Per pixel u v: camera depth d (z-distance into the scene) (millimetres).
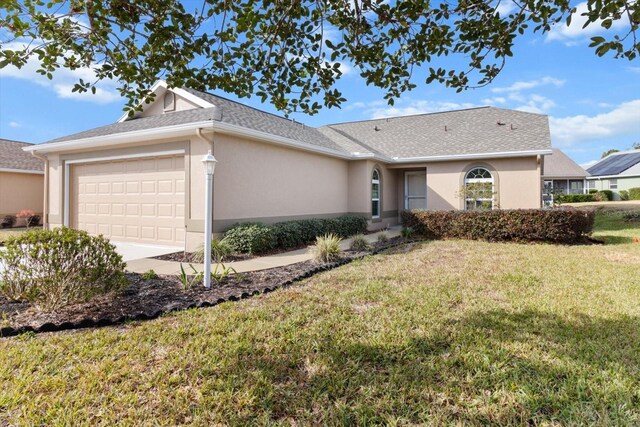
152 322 3963
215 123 8062
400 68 3588
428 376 2824
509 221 10273
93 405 2479
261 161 10031
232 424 2297
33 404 2467
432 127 17625
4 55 3045
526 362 3004
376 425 2307
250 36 3430
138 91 3734
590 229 10281
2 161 16734
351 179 14773
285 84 3654
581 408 2432
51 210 11445
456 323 3850
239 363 3016
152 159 9609
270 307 4426
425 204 17047
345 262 7535
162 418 2350
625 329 3664
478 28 3125
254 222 9344
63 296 4238
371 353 3193
